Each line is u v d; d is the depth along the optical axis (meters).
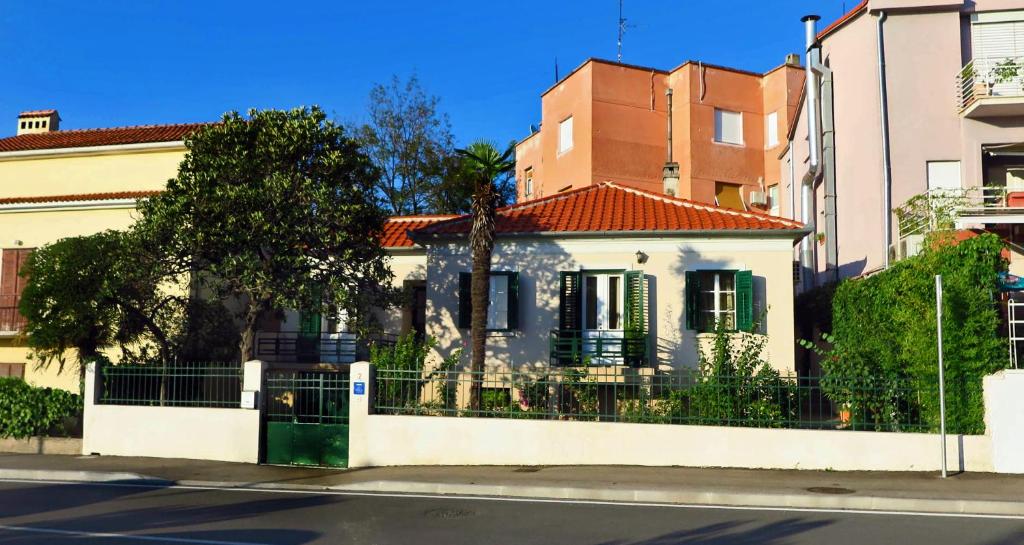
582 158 31.59
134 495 12.09
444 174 38.56
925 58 21.23
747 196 31.95
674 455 13.69
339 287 16.64
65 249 17.12
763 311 18.70
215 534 9.13
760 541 8.70
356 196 16.97
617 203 21.45
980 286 13.64
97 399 16.23
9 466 14.47
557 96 34.12
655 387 17.03
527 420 14.18
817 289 22.23
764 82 32.81
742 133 32.28
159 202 16.31
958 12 21.17
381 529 9.41
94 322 16.91
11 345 21.50
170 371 16.11
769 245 19.02
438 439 14.38
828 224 23.61
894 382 13.44
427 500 11.51
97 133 26.34
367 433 14.63
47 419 16.41
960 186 20.72
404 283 21.03
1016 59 20.39
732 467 13.45
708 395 14.20
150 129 26.05
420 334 22.73
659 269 19.33
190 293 19.84
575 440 13.98
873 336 15.90
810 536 8.95
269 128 16.48
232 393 15.73
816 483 11.98
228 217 15.57
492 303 19.84
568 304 19.44
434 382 15.02
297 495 12.06
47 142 25.53
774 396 14.09
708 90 31.78
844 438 13.19
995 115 20.62
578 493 11.70
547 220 20.31
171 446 15.63
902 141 21.08
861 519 10.00
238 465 14.81
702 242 19.27
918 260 14.43
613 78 31.84
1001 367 13.45
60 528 9.52
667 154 32.22
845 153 23.09
